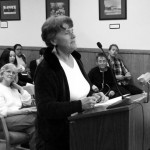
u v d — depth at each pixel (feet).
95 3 20.31
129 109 4.71
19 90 11.89
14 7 23.34
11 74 11.45
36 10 22.49
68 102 5.06
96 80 16.80
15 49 21.53
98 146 4.90
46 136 5.30
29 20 22.89
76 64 5.88
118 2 19.63
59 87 5.27
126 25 19.62
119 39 19.92
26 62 22.94
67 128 5.31
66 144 5.37
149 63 19.08
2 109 10.82
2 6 23.80
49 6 21.88
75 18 20.99
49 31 5.35
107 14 20.03
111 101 5.78
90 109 5.14
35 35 22.84
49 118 5.14
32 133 10.81
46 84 5.15
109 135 4.86
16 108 11.30
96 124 4.89
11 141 10.50
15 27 23.57
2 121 10.12
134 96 5.90
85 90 5.63
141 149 5.34
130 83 19.61
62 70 5.35
